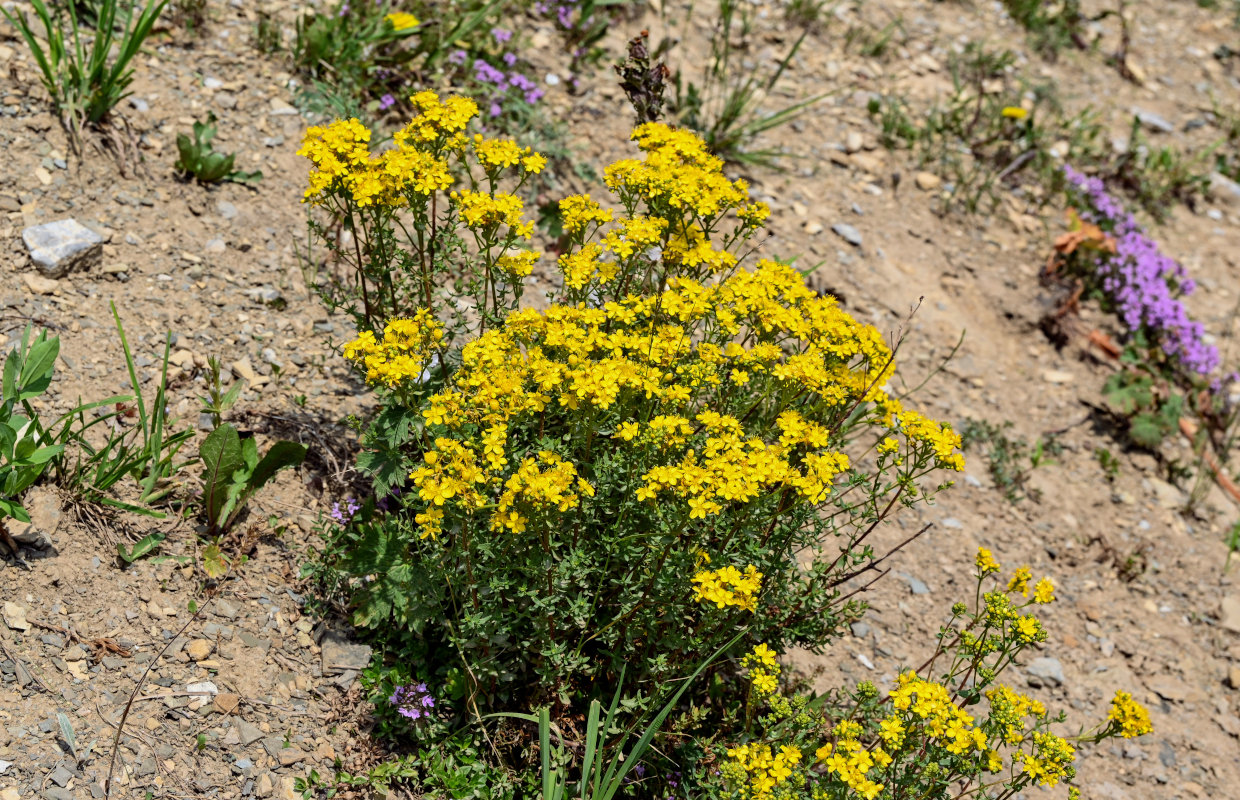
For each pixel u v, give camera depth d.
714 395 1.68
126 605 1.61
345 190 1.63
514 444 1.59
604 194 2.03
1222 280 2.28
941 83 2.36
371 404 1.76
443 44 2.05
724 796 1.53
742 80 2.23
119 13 1.95
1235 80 2.76
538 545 1.57
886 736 1.52
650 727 1.54
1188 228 2.34
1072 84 2.55
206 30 1.99
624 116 2.12
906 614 1.83
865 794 1.51
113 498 1.64
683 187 1.64
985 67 2.43
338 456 1.72
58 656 1.57
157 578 1.62
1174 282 2.23
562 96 2.11
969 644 1.59
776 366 1.61
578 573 1.57
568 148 2.05
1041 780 1.54
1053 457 2.02
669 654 1.61
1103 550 1.94
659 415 1.59
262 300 1.80
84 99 1.85
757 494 1.56
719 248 2.02
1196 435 2.09
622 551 1.58
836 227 2.11
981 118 2.31
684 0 2.30
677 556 1.56
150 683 1.58
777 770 1.51
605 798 1.54
